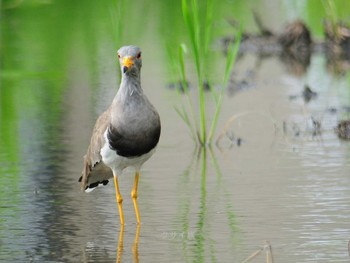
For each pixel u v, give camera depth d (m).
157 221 11.98
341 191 12.94
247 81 21.00
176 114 18.08
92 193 13.30
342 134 16.34
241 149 15.56
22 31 28.06
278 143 15.85
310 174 13.85
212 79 21.19
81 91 20.42
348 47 24.38
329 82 20.73
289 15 28.55
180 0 32.56
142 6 31.98
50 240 11.34
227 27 27.72
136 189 12.11
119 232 11.62
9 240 11.34
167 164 14.73
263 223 11.73
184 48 15.93
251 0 32.00
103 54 24.61
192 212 12.28
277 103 18.70
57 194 13.25
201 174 14.09
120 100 11.71
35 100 19.66
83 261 10.62
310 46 24.84
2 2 30.17
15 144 16.14
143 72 22.19
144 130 11.73
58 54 24.80
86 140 16.30
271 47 25.09
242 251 10.78
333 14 24.53
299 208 12.25
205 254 10.71
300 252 10.66
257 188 13.23
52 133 16.88
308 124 17.05
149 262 10.52
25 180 13.96
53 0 32.78
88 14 30.56
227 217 12.02
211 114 18.02
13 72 22.61
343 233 11.27
